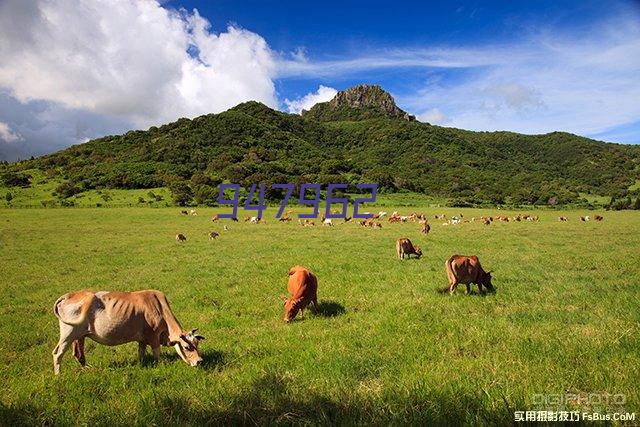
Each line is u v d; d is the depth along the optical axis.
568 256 18.81
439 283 13.14
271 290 13.20
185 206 79.19
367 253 21.56
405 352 6.79
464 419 4.30
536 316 8.92
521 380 5.19
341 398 4.96
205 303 11.91
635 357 5.87
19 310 11.82
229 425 4.64
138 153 152.75
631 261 16.47
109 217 55.66
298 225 47.50
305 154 174.00
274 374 5.88
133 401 5.23
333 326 9.09
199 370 6.53
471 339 7.29
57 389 5.79
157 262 20.33
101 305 6.60
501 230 36.91
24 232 37.25
